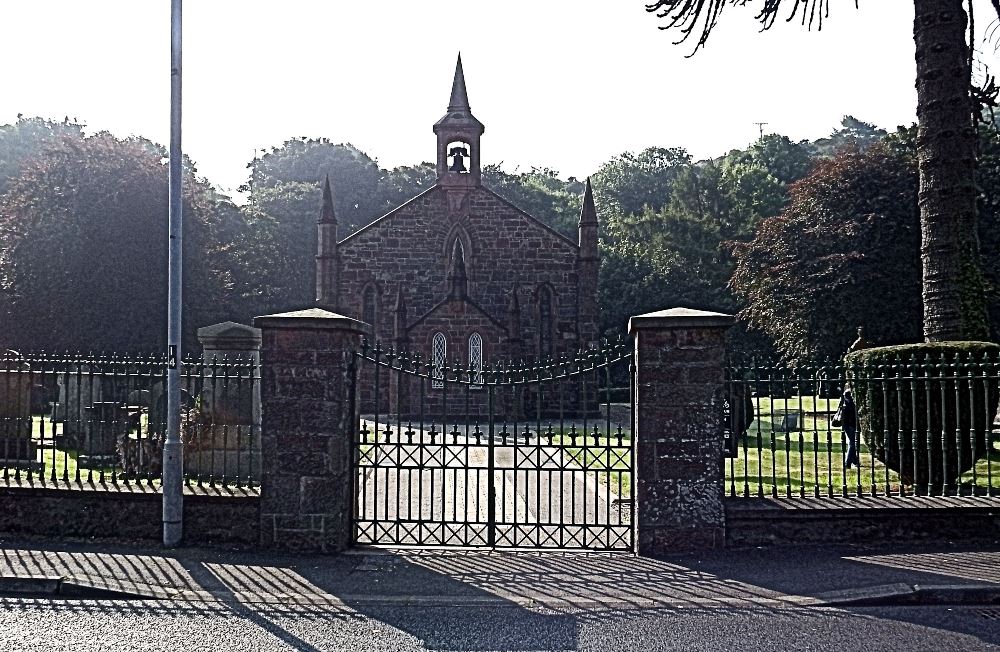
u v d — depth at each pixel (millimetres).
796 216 48156
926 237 14859
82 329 44969
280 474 10398
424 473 17828
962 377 10859
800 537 10258
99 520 10727
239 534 10516
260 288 59156
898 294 43188
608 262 65750
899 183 44219
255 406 14430
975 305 14477
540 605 8352
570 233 80938
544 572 9492
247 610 8188
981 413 11883
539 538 10992
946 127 14641
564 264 40000
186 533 10570
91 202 45656
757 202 70438
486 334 36625
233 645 7230
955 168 14617
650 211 75312
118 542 10578
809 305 44156
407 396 35438
